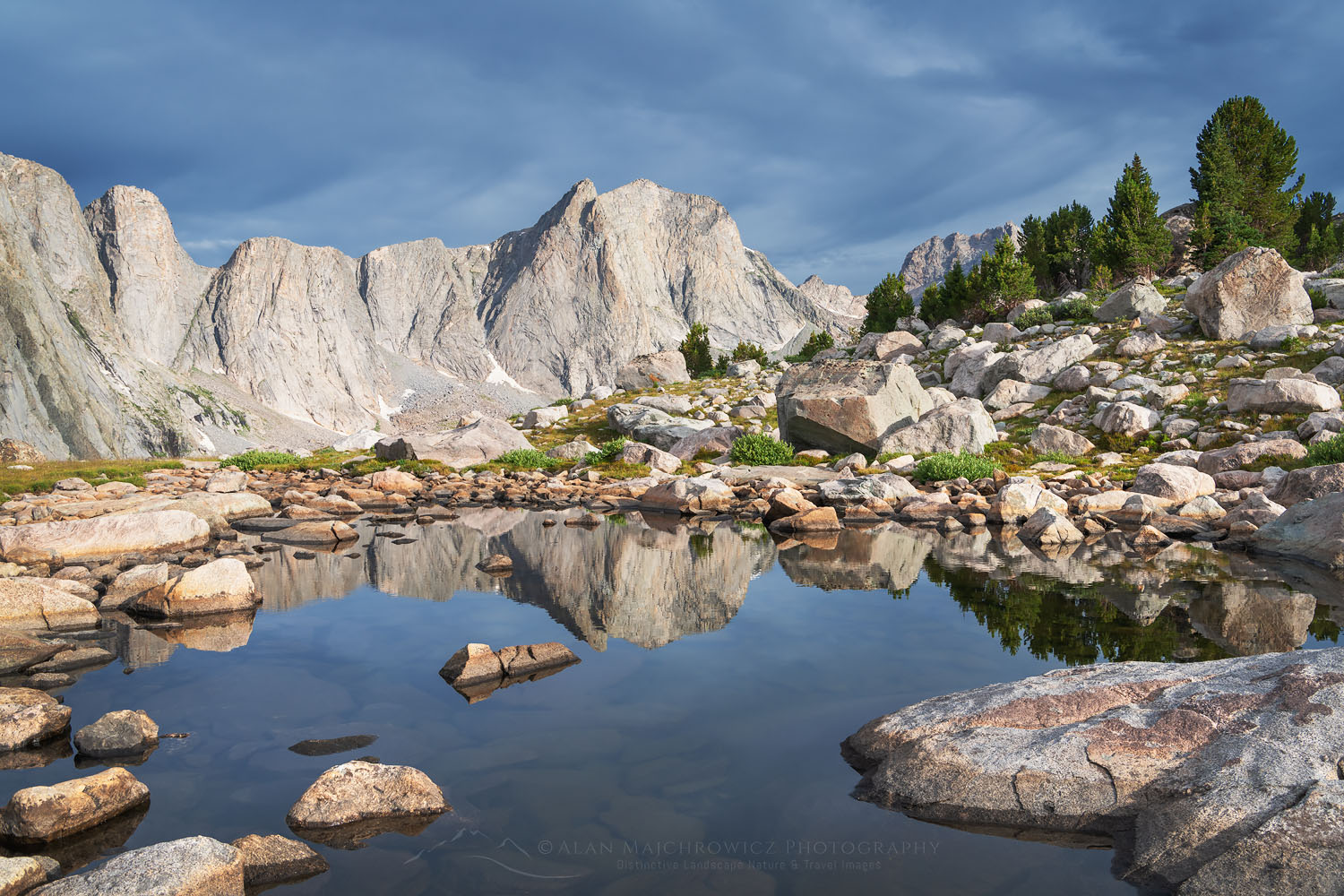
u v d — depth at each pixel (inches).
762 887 138.2
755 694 244.4
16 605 352.5
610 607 371.2
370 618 354.3
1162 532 597.9
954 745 185.8
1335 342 1154.0
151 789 186.1
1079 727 183.0
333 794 172.2
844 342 2549.2
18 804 162.7
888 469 999.0
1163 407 1120.2
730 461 1157.1
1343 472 589.6
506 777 186.5
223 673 275.3
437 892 138.9
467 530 678.5
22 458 1533.0
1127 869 143.8
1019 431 1197.1
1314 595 391.5
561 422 1745.8
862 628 326.0
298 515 770.8
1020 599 385.1
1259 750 160.7
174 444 6628.9
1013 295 1839.3
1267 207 2003.0
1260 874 132.2
